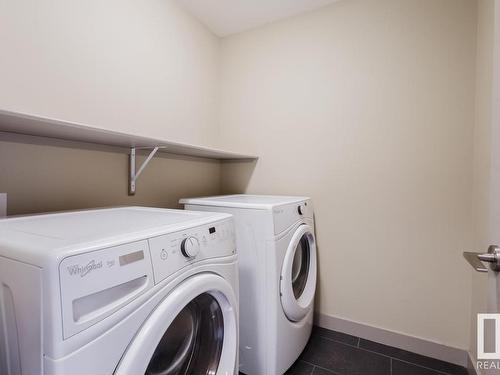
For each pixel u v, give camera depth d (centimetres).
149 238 69
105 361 56
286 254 141
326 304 194
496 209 74
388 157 173
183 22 198
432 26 160
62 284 51
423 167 164
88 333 54
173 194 193
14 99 109
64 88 126
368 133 179
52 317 49
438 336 161
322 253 195
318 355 162
